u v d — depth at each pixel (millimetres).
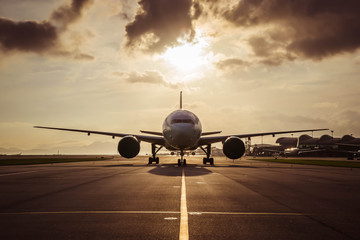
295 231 4625
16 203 6961
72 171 17656
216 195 8188
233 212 5992
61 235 4387
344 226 4934
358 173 17562
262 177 13961
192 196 7992
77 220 5293
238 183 11203
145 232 4547
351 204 6969
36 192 8750
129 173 15945
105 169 19594
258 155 134250
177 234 4441
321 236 4359
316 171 19141
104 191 8922
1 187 9961
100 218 5441
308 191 9172
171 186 10125
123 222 5152
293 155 104938
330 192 8984
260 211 6105
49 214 5785
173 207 6477
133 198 7652
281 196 8102
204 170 18703
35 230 4645
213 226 4902
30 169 19734
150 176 14055
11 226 4887
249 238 4258
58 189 9406
